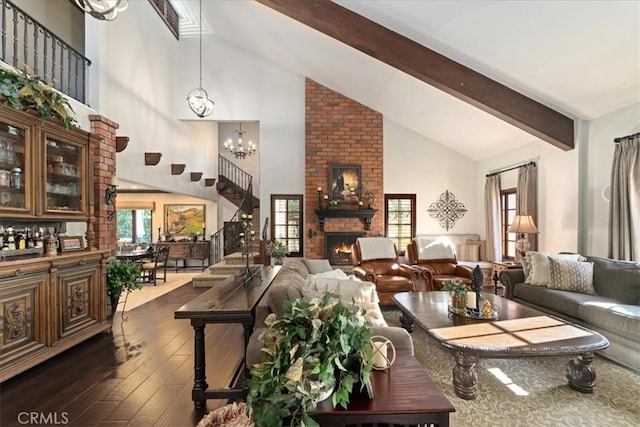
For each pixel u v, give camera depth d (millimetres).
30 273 2529
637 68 3145
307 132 6848
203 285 5980
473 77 4055
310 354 1189
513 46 3434
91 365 2711
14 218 2621
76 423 1939
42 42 4070
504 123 5156
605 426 1960
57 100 2873
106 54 4234
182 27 6723
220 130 10352
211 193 8750
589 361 2340
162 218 9344
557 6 2770
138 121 5168
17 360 2395
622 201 3551
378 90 5902
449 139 6629
